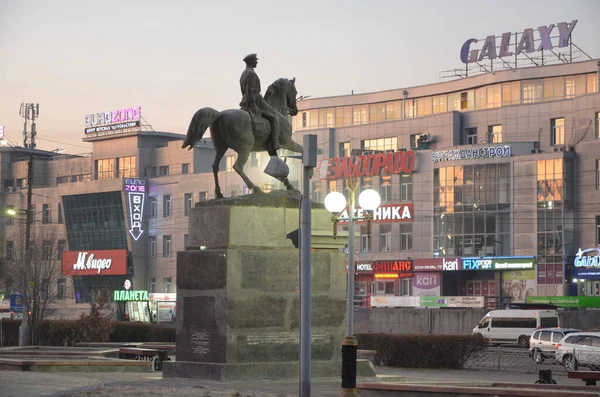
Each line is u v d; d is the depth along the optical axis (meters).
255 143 32.38
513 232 98.00
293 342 31.84
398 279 104.94
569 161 95.75
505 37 109.38
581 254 93.06
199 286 31.50
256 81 32.47
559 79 104.56
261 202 31.88
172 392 27.45
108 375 34.97
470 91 111.31
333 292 33.03
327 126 122.81
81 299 131.00
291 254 32.06
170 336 66.00
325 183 112.56
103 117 134.00
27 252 76.12
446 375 46.19
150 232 127.62
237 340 30.95
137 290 124.62
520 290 96.81
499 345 74.56
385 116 119.00
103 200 128.88
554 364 54.06
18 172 143.12
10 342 72.31
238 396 26.72
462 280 101.81
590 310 83.12
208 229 31.75
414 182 105.62
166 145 133.25
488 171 99.75
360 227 108.44
